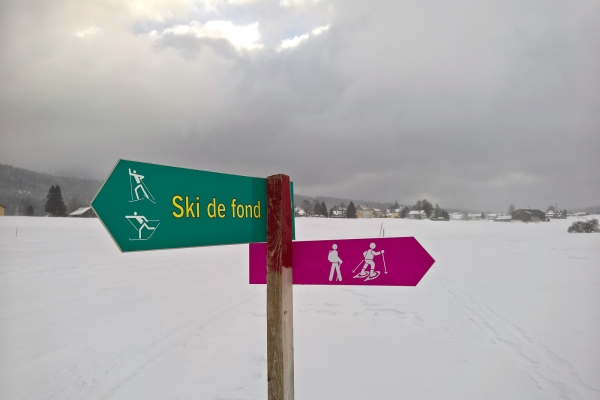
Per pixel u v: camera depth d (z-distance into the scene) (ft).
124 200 3.78
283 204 4.71
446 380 10.75
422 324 16.61
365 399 9.62
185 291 24.88
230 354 12.91
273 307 4.65
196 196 4.38
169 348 13.65
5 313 19.11
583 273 34.22
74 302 21.53
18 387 10.68
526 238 95.71
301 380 10.72
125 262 40.60
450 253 56.34
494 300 22.25
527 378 10.89
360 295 23.57
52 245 56.75
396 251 4.76
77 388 10.59
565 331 15.70
